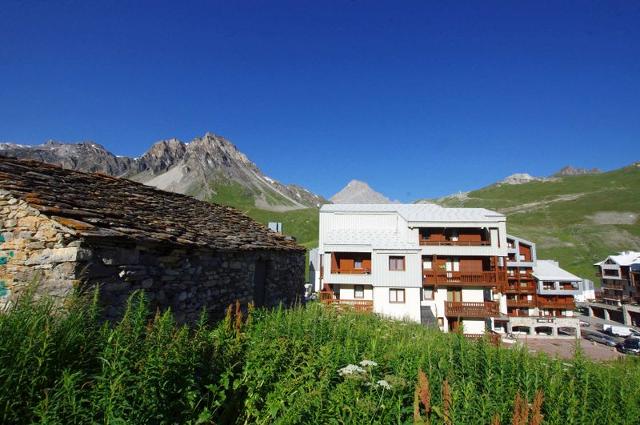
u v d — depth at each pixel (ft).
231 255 35.45
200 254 29.89
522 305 142.51
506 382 21.84
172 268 26.50
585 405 19.10
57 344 12.27
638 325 162.20
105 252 20.89
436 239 108.37
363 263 103.24
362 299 97.50
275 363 17.40
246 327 25.07
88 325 14.60
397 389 18.12
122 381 10.70
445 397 15.44
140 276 23.27
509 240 150.20
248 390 15.23
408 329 48.98
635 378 25.20
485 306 98.94
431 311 99.09
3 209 20.80
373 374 19.27
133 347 12.62
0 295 19.93
